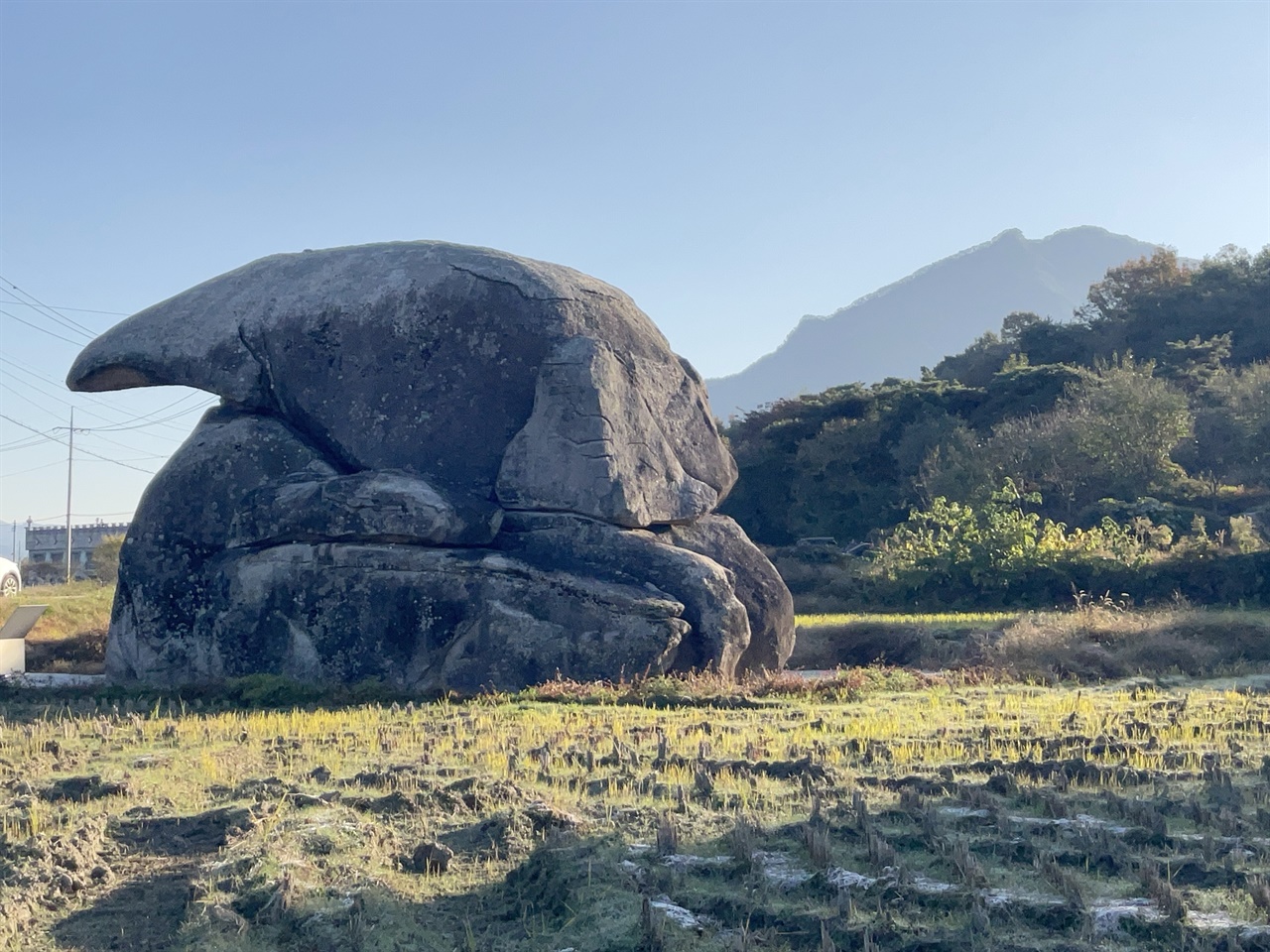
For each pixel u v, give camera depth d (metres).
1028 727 14.67
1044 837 9.59
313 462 21.52
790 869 8.84
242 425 21.86
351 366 22.06
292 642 20.31
